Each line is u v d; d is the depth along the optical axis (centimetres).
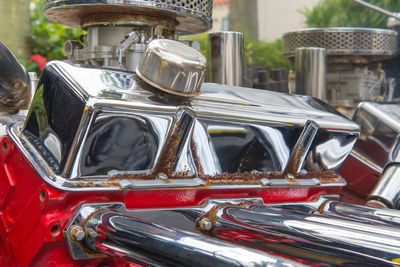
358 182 142
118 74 82
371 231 70
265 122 92
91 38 103
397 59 225
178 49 81
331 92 201
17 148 81
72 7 96
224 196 91
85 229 73
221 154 89
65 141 74
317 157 104
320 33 190
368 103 140
